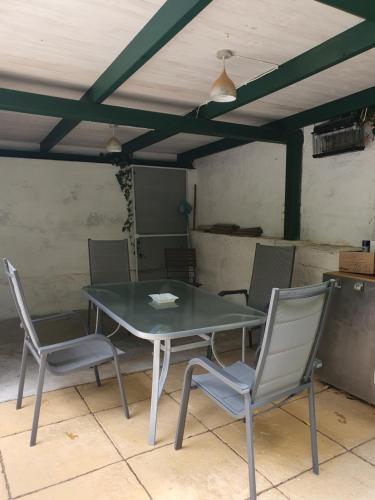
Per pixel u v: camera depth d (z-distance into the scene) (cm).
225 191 518
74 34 213
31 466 195
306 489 180
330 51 222
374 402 248
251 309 257
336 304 269
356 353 258
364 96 307
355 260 266
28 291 491
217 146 512
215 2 182
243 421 238
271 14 193
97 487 181
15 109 281
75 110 298
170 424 234
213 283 519
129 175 544
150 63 254
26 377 299
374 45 202
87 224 525
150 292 312
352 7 161
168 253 553
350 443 216
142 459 201
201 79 283
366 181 329
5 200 473
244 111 368
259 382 166
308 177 387
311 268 348
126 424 233
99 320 325
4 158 471
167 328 212
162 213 561
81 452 206
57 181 502
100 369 315
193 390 278
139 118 325
